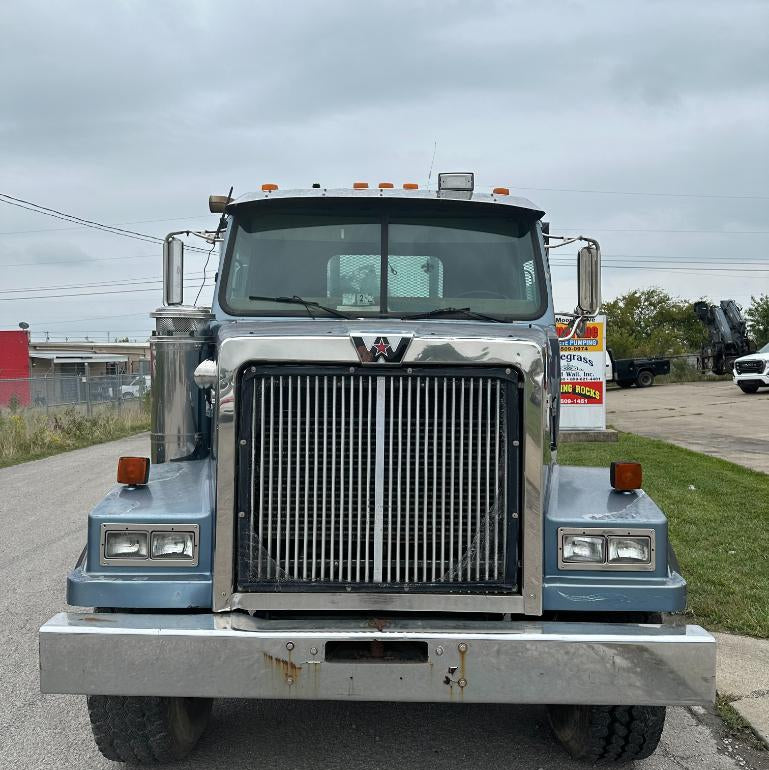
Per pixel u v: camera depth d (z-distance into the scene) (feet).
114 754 13.12
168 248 17.06
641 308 212.64
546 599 12.00
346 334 12.08
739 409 86.99
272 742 14.64
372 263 16.03
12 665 18.08
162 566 12.03
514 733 15.07
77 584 11.93
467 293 16.03
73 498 39.96
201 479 13.47
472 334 12.35
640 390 129.90
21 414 69.62
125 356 172.45
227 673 11.18
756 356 104.99
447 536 11.96
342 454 11.84
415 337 11.84
